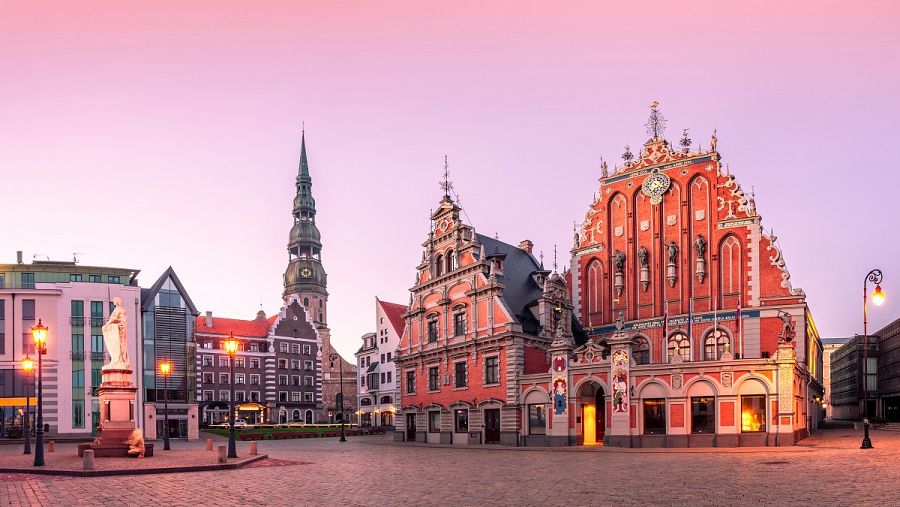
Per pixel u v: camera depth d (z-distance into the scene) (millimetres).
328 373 160875
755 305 56188
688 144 61688
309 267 180875
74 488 26281
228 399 122375
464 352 61938
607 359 51469
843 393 134500
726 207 58750
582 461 37656
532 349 58469
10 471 32844
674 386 48281
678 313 59906
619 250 64250
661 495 22266
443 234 66500
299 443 68688
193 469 33344
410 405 68438
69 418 77000
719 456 38219
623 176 64750
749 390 46031
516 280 63719
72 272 86375
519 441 55625
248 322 132500
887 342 109812
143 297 86188
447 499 22391
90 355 79062
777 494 21812
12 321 76750
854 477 25516
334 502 22016
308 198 185000
